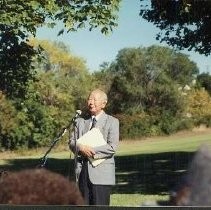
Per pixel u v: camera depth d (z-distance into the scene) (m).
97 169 7.37
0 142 41.72
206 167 2.13
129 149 45.38
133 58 66.44
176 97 63.41
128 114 62.38
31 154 42.16
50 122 42.56
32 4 18.16
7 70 20.73
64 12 18.66
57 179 1.88
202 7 19.58
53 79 55.53
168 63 67.62
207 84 70.50
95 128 7.46
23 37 19.84
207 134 58.47
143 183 20.20
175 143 48.66
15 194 1.84
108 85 66.31
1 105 39.84
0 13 18.09
